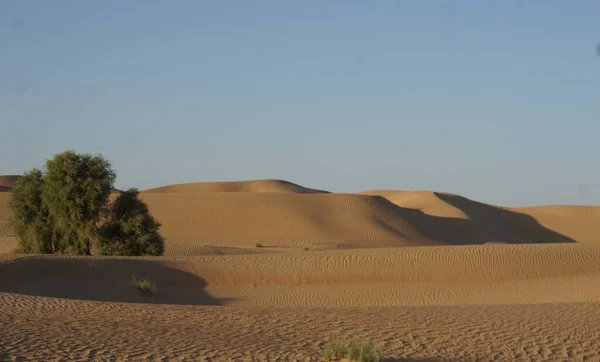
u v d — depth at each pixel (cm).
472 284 3041
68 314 1634
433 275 3116
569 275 3200
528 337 1549
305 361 1225
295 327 1582
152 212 7750
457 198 12481
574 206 12394
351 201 8406
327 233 7494
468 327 1641
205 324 1580
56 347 1218
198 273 2967
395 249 3572
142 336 1381
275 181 14938
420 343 1453
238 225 7556
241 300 2736
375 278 3083
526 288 2995
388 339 1479
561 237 11056
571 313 1881
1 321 1457
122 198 3919
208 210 7794
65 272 2691
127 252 3766
